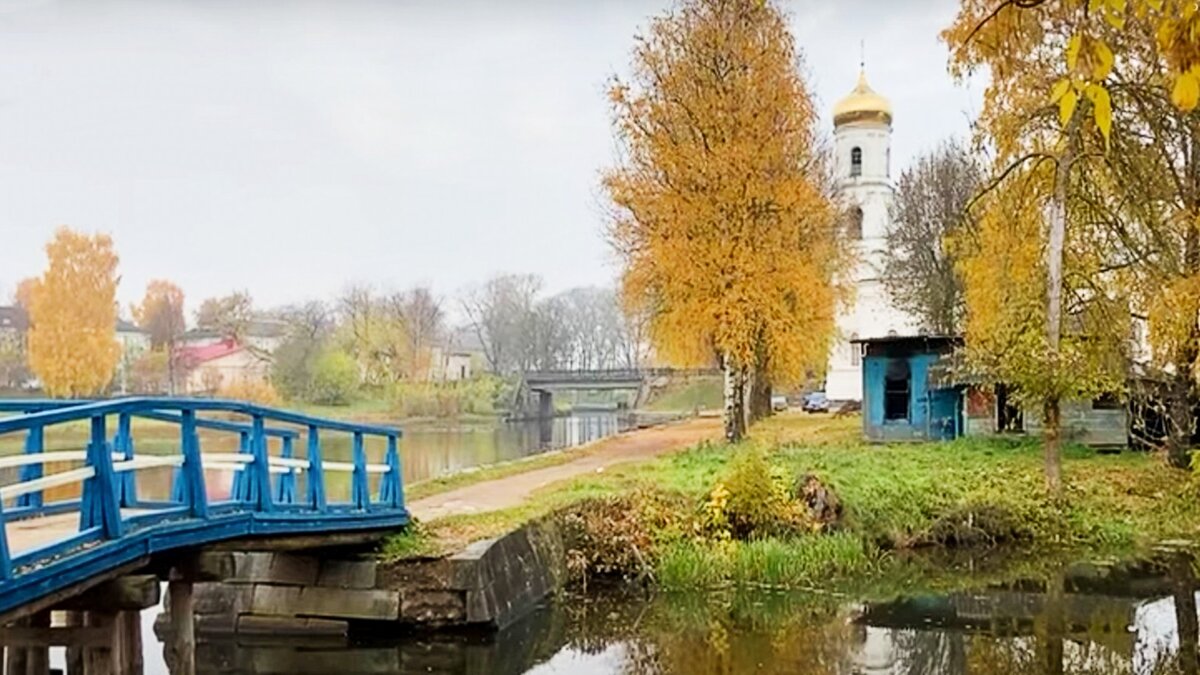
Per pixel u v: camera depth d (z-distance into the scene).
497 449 41.28
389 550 12.14
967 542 17.34
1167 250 20.95
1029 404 21.48
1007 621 12.66
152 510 8.80
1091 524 18.20
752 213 25.83
